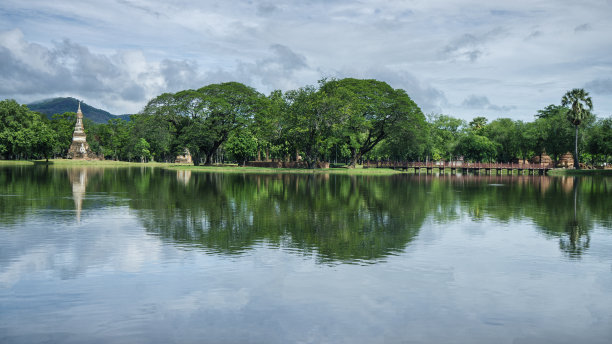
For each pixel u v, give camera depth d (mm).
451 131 133500
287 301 11125
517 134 119500
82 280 12602
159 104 96312
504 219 24750
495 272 13727
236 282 12531
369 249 16641
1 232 19391
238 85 99000
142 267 13922
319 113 84250
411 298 11398
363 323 9875
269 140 94188
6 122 124875
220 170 88125
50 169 89625
